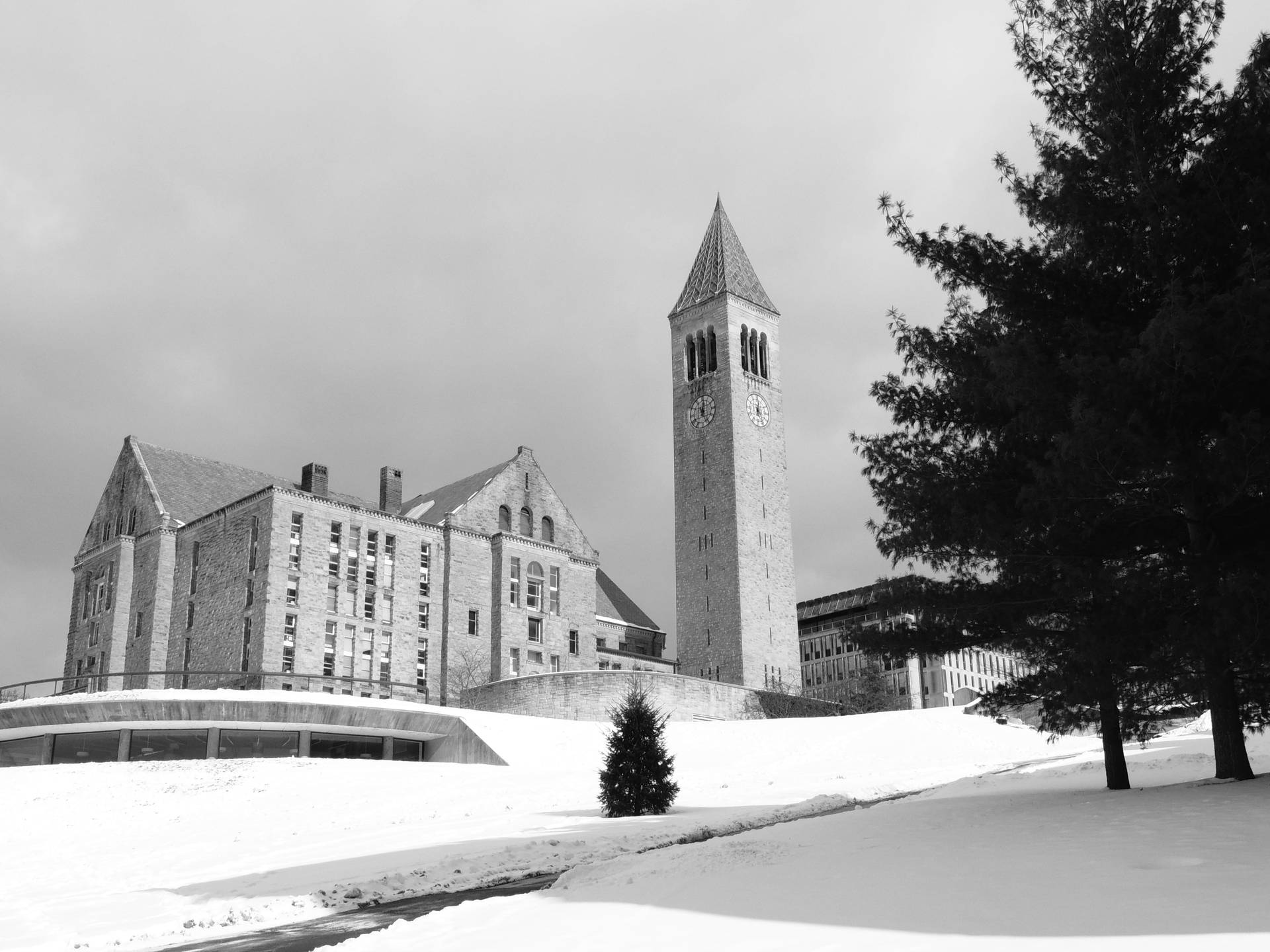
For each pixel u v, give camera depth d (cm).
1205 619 2244
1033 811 2291
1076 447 2164
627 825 2938
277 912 1925
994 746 6103
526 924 1472
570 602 8775
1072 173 2661
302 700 5919
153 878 2506
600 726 6312
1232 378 2238
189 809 4097
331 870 2361
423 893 2073
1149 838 1678
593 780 4500
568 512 9144
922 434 2869
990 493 2608
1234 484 2189
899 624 2761
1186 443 2267
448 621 8056
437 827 3155
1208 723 6228
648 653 10969
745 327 11031
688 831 2764
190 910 1980
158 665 7894
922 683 12950
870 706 9475
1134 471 2264
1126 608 2291
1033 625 2728
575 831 2852
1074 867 1482
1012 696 2772
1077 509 2358
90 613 8600
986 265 2730
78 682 8369
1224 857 1445
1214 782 2511
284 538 7406
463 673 8000
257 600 7288
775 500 10719
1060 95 2834
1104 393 2241
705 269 11412
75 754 5906
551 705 7131
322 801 4156
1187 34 2698
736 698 8019
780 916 1345
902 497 2703
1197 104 2658
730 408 10562
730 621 10056
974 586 2694
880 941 1145
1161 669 2395
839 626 2875
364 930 1716
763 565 10362
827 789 3991
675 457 10956
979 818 2242
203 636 7681
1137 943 1034
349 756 6106
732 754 5769
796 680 10288
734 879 1670
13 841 3516
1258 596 2092
